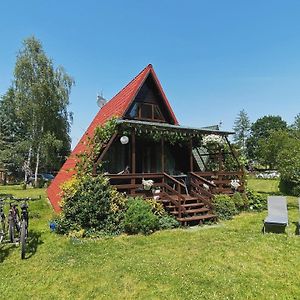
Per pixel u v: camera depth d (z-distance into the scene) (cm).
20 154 3806
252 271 576
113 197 968
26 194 2228
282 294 483
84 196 931
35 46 3106
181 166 1538
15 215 820
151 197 1107
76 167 1106
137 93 1404
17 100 3027
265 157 3334
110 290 508
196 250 714
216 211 1165
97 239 850
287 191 1962
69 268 614
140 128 1123
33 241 835
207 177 1385
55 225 945
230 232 902
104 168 1293
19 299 484
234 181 1377
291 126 7625
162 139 1217
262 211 1309
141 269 591
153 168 1445
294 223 1030
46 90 3055
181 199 1078
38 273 591
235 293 487
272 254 669
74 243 802
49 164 3334
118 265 618
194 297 475
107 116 1562
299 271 573
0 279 565
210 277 547
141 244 791
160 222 985
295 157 1755
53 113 3166
